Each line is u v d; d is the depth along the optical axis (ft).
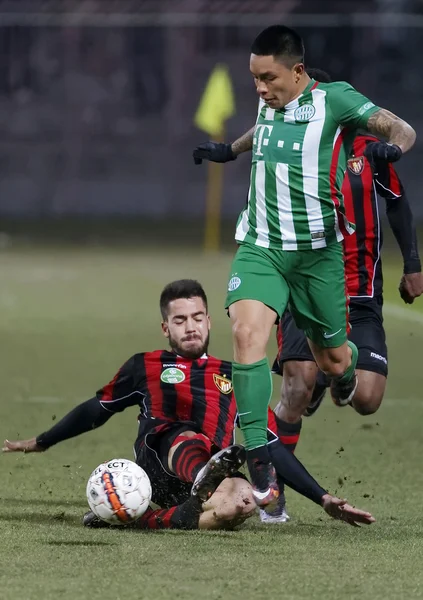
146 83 408.46
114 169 408.46
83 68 408.67
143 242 324.60
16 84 408.26
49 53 407.85
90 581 49.29
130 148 408.26
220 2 409.28
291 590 48.26
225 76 302.86
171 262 268.82
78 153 408.46
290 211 60.39
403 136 58.18
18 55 406.82
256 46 59.98
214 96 302.04
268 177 60.70
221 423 65.67
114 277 239.50
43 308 191.31
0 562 52.60
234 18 401.08
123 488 59.36
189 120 407.64
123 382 66.95
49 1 414.62
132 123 409.08
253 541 58.34
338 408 111.65
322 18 391.65
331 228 60.90
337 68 393.70
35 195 406.82
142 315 183.11
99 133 408.67
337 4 399.44
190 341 66.44
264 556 54.70
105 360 136.87
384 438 95.86
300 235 60.44
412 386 123.65
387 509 69.21
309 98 60.44
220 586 48.75
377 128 59.47
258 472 57.47
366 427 100.99
